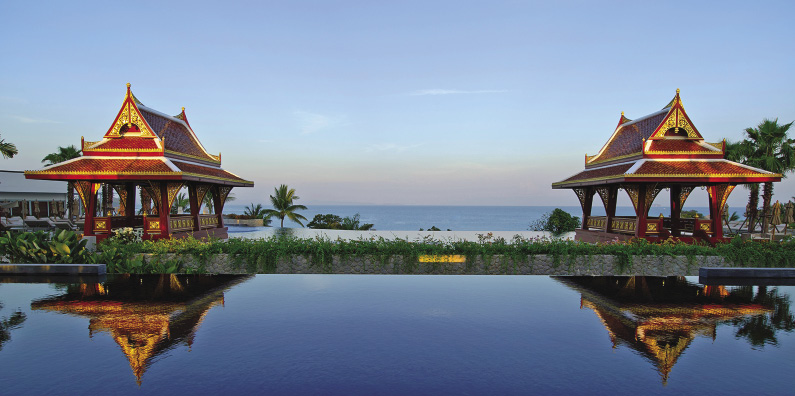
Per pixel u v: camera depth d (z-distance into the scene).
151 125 15.30
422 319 5.70
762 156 19.94
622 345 4.79
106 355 4.40
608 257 10.77
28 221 21.20
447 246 10.90
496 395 3.62
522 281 8.28
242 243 11.09
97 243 13.62
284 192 33.16
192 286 7.65
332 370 4.08
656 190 14.70
